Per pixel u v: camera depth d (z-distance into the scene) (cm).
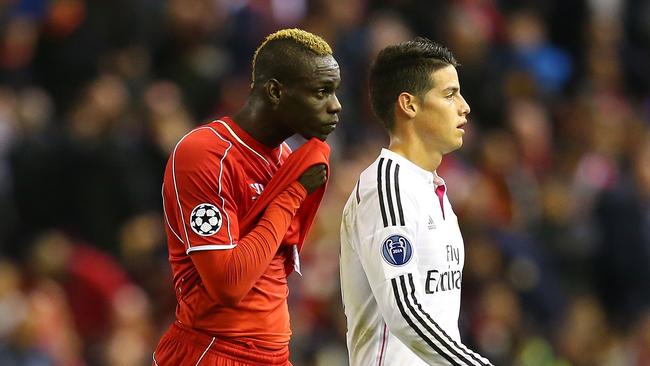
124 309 3741
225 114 4466
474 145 4766
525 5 5556
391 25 4941
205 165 2002
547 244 4662
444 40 5012
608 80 5603
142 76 4400
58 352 3584
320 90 2020
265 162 2059
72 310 3778
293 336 3641
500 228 4441
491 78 5034
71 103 4522
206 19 4753
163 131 4197
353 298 2138
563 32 5662
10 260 4072
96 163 4103
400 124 2098
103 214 4084
